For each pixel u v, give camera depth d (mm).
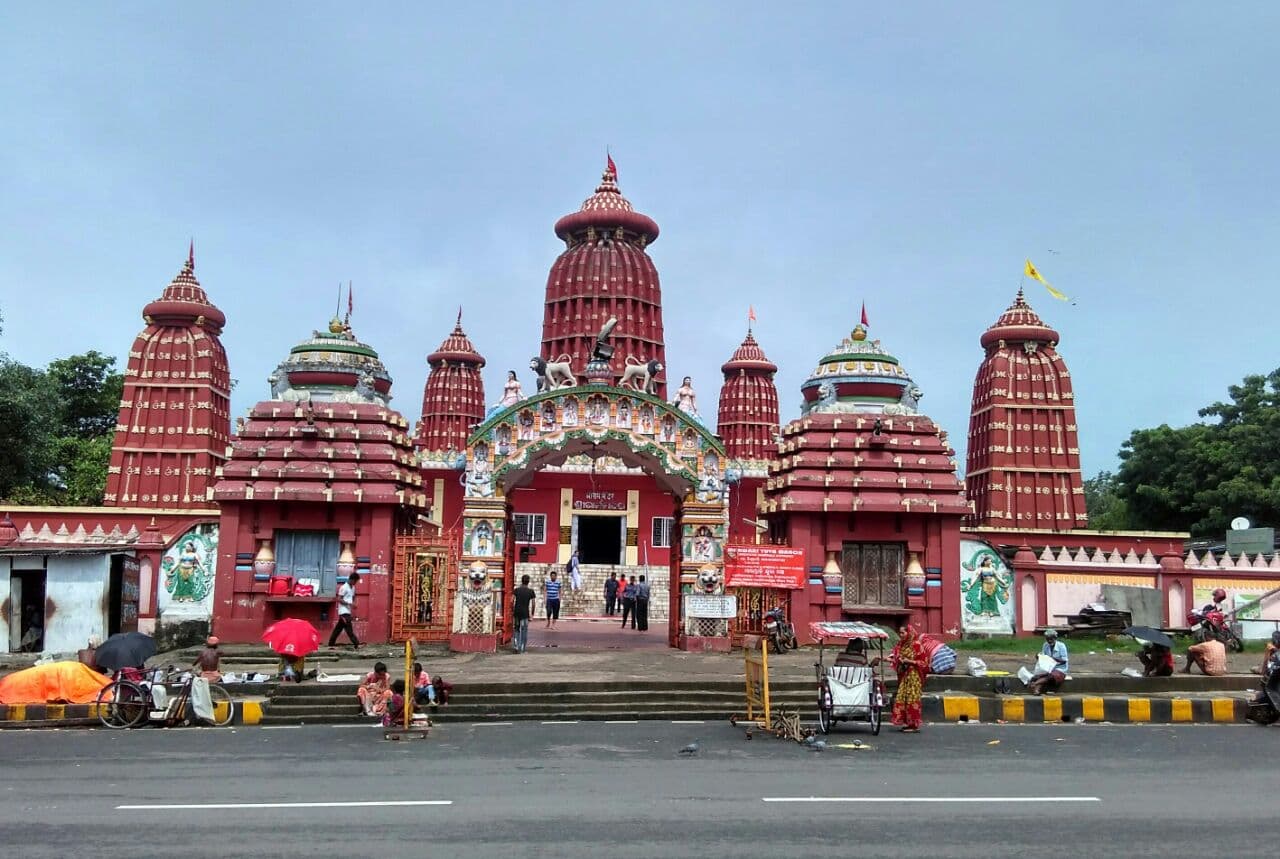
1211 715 19672
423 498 30188
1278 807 12031
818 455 30109
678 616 28438
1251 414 49938
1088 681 21234
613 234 48344
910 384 31391
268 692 20328
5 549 26672
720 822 11109
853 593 29688
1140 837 10617
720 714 19531
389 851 9969
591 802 12102
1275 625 30438
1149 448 51062
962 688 21062
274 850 10000
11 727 18453
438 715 19094
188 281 43875
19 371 41031
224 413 44438
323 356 30438
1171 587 31641
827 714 17359
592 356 31641
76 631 26328
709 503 28359
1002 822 11188
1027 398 44125
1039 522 43188
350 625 26703
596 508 48750
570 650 27797
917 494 29531
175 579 28484
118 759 15188
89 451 50938
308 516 28547
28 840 10367
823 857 9812
